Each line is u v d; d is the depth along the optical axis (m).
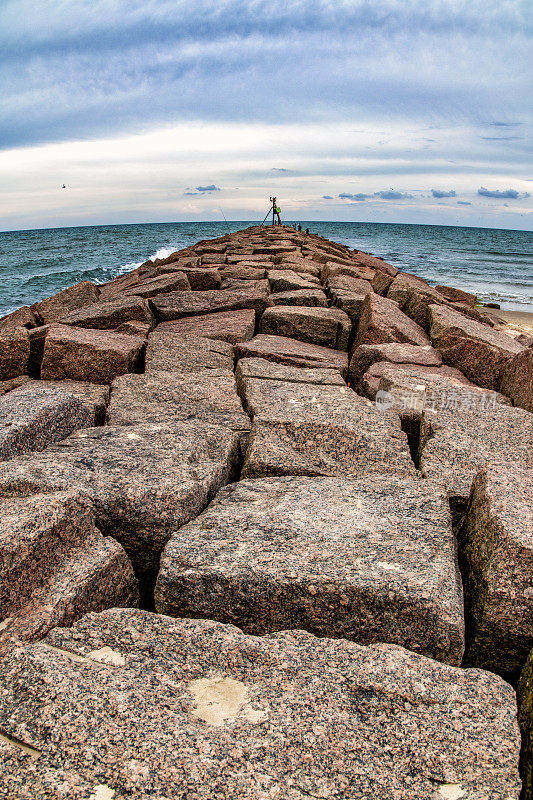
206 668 2.33
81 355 6.47
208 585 2.80
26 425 4.22
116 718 2.03
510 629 2.73
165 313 9.51
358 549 2.96
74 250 68.62
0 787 1.81
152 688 2.19
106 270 38.69
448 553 2.94
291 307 9.65
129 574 3.17
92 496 3.31
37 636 2.54
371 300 9.15
